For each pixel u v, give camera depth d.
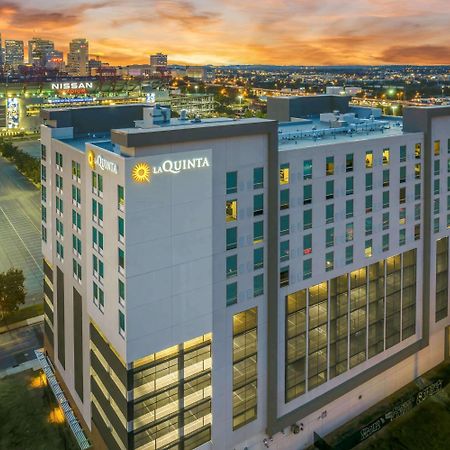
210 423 65.94
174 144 57.66
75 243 72.75
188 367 62.84
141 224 56.53
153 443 61.72
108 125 88.69
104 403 66.31
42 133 84.50
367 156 75.62
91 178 63.59
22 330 112.31
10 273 114.94
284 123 97.38
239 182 63.25
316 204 71.19
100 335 65.62
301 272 71.19
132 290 57.16
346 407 80.75
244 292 66.06
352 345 79.12
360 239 77.25
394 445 77.75
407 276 85.12
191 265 60.91
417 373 90.75
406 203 82.38
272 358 69.50
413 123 83.75
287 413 72.69
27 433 80.81
